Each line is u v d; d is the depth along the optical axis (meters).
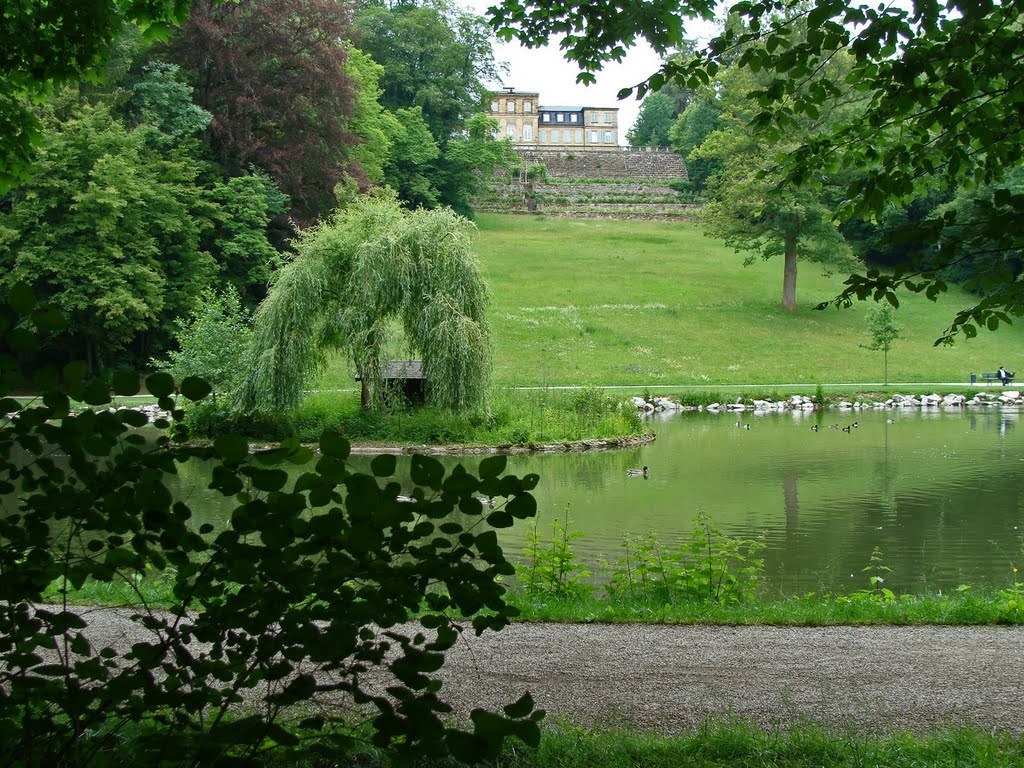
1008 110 5.48
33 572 3.10
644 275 60.94
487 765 4.18
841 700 5.72
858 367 45.72
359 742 4.27
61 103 38.81
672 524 14.86
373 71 64.06
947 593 10.27
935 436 27.47
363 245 25.11
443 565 2.88
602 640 7.17
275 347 24.64
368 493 2.79
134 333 40.41
